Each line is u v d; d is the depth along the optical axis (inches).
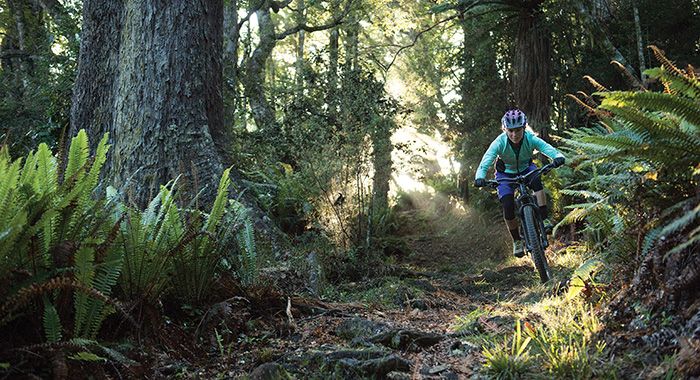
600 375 127.9
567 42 568.1
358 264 347.6
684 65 486.9
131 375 142.9
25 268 137.3
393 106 406.6
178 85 313.3
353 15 807.1
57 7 605.3
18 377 127.2
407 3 759.1
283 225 388.8
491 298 269.6
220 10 338.0
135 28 318.7
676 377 117.5
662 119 159.0
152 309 162.1
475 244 550.3
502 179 273.0
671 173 151.1
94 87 377.1
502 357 140.2
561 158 256.4
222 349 163.5
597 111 186.9
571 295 183.5
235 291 197.8
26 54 632.4
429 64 776.3
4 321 127.0
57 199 145.9
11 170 131.1
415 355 162.1
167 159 304.8
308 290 246.7
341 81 395.5
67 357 131.3
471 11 601.0
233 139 458.9
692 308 129.7
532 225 258.8
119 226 152.5
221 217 198.8
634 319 143.7
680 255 139.4
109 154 328.2
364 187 405.1
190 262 183.5
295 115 398.3
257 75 728.3
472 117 645.3
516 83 526.6
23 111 497.7
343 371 147.6
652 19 506.6
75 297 138.0
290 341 180.4
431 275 358.6
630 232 163.2
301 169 398.6
